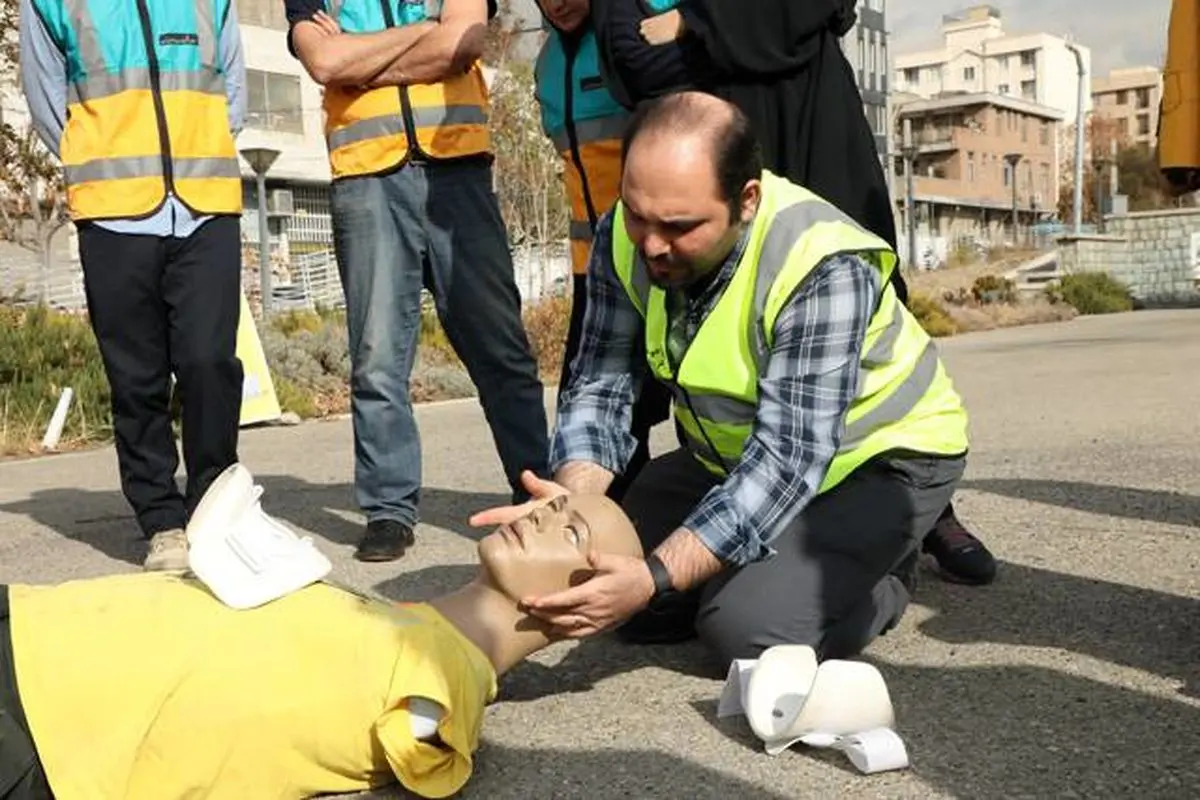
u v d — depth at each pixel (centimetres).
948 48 11225
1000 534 392
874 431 273
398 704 205
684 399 275
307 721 205
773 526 247
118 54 386
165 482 413
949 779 212
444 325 416
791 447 248
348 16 411
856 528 266
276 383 1080
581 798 212
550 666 284
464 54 397
